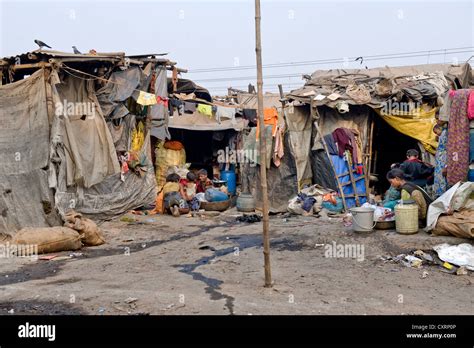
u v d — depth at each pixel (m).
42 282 6.19
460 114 7.66
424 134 10.80
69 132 9.48
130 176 11.17
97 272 6.66
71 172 9.52
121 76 10.66
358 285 5.86
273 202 11.92
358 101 11.01
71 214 8.53
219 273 6.44
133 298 5.34
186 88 15.48
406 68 14.46
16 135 9.30
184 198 11.65
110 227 9.86
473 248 6.81
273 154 11.73
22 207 9.26
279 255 7.39
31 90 9.26
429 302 5.27
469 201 7.36
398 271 6.45
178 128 14.45
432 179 9.41
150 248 8.22
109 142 10.32
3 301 5.42
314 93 11.38
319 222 9.84
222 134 15.18
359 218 7.94
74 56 9.44
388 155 13.09
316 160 11.57
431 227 7.45
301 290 5.64
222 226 10.15
